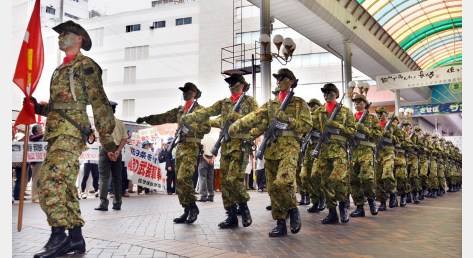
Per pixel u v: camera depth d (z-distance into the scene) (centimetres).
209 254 379
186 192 580
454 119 3338
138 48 4375
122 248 400
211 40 3675
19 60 371
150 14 4344
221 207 851
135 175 1084
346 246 432
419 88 2586
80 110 362
